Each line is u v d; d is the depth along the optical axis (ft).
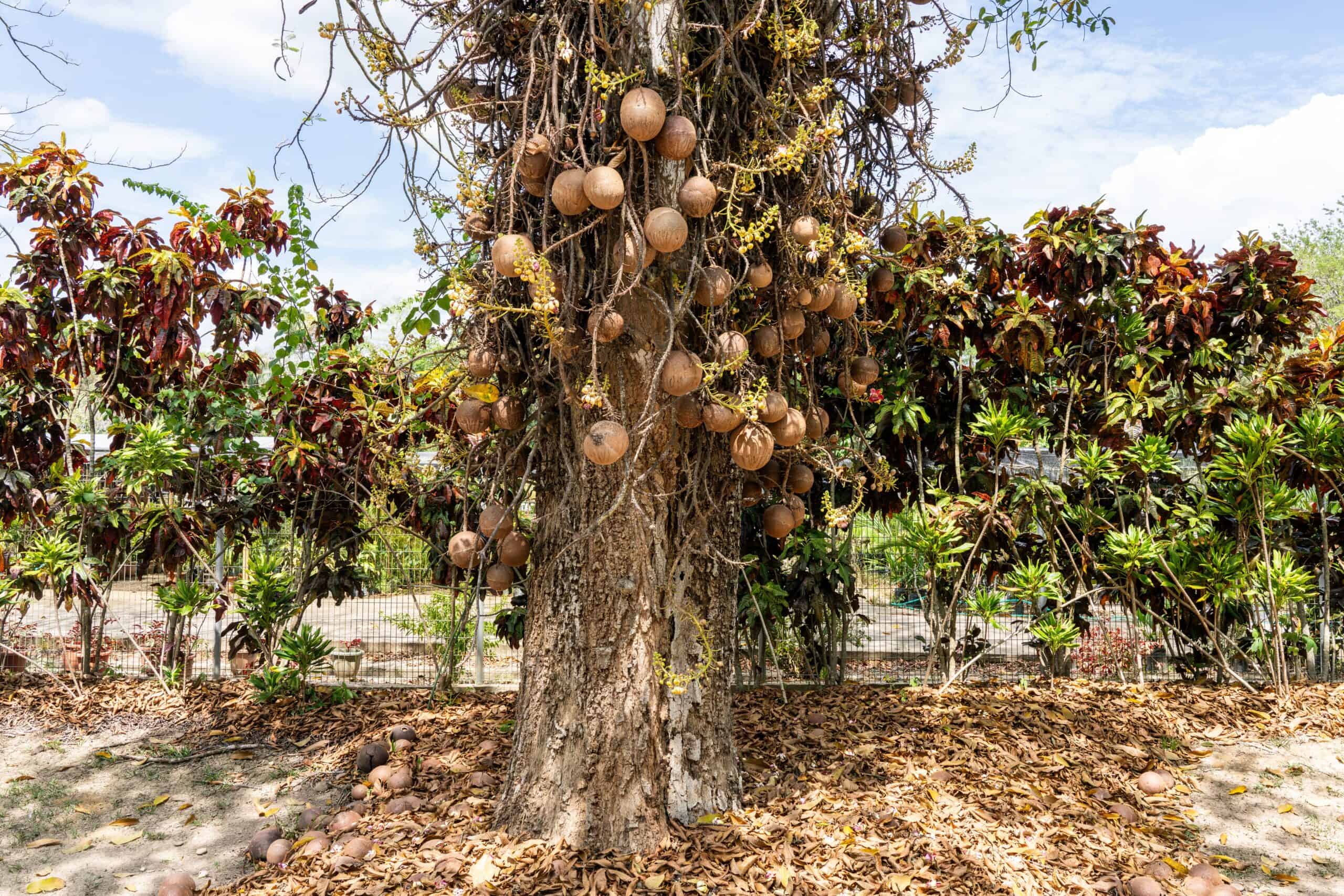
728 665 10.36
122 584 22.33
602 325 8.00
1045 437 17.12
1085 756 12.64
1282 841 10.55
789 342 9.69
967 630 17.17
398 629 23.65
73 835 11.41
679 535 9.72
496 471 10.20
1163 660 17.79
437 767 12.36
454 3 8.60
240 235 18.53
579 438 9.29
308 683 16.94
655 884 8.52
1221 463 15.47
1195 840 10.50
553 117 8.25
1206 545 15.97
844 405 15.89
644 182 8.33
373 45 8.02
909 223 15.85
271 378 16.61
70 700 16.49
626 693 9.29
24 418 17.61
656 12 8.46
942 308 16.14
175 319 16.31
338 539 18.26
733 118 8.92
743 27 8.12
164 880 10.00
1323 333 16.87
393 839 10.02
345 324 18.57
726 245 8.76
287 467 17.10
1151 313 16.60
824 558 15.94
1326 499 17.61
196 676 18.28
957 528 15.92
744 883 8.61
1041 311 16.37
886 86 9.94
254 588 17.22
